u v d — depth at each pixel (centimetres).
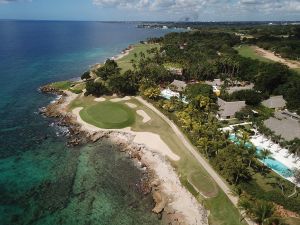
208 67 15150
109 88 12625
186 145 8300
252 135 8819
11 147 8344
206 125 8506
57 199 6297
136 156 7956
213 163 7244
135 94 12419
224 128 9194
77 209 6041
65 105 11381
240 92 11369
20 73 16650
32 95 12794
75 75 16662
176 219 5778
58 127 9706
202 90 11019
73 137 9031
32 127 9638
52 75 16500
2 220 5647
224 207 5944
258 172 7050
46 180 6925
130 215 5925
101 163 7700
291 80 12644
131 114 10425
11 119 10188
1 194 6369
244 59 16038
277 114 9638
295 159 7619
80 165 7588
